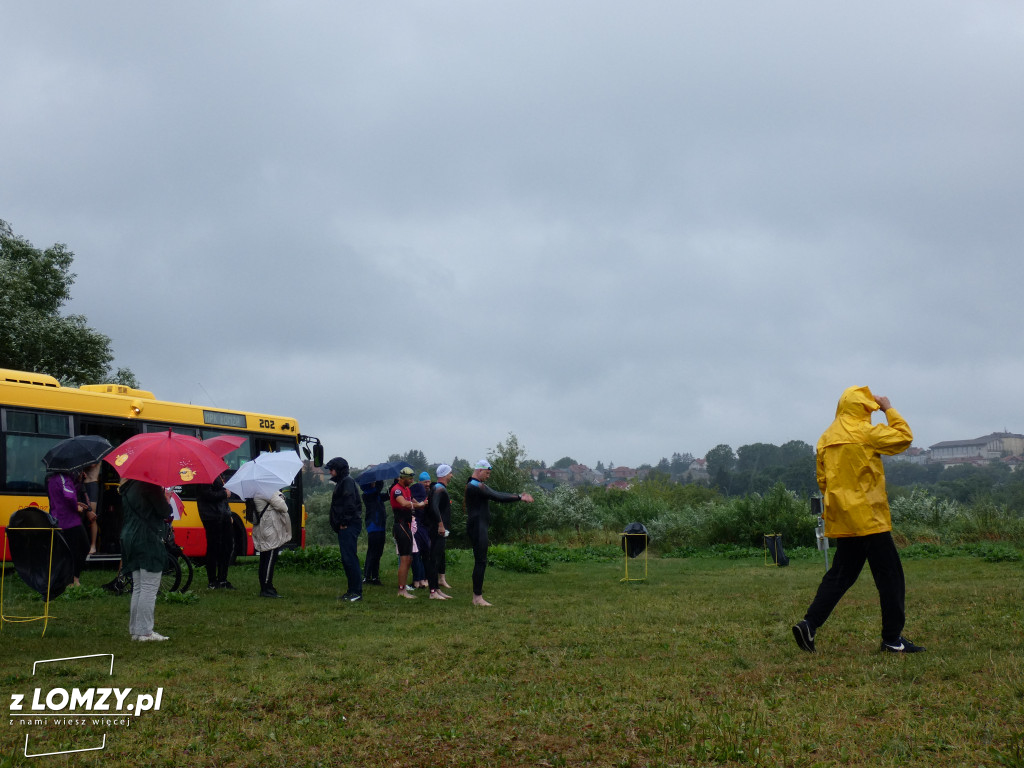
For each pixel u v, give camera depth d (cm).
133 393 1786
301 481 2091
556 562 2239
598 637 864
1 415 1534
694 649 774
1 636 867
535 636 880
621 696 583
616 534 3259
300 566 1742
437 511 1276
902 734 470
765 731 479
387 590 1395
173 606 1134
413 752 470
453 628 949
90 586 1331
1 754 466
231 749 482
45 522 909
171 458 853
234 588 1373
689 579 1630
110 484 1602
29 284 3709
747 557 2478
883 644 719
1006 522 2930
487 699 586
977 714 505
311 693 614
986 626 844
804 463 14200
